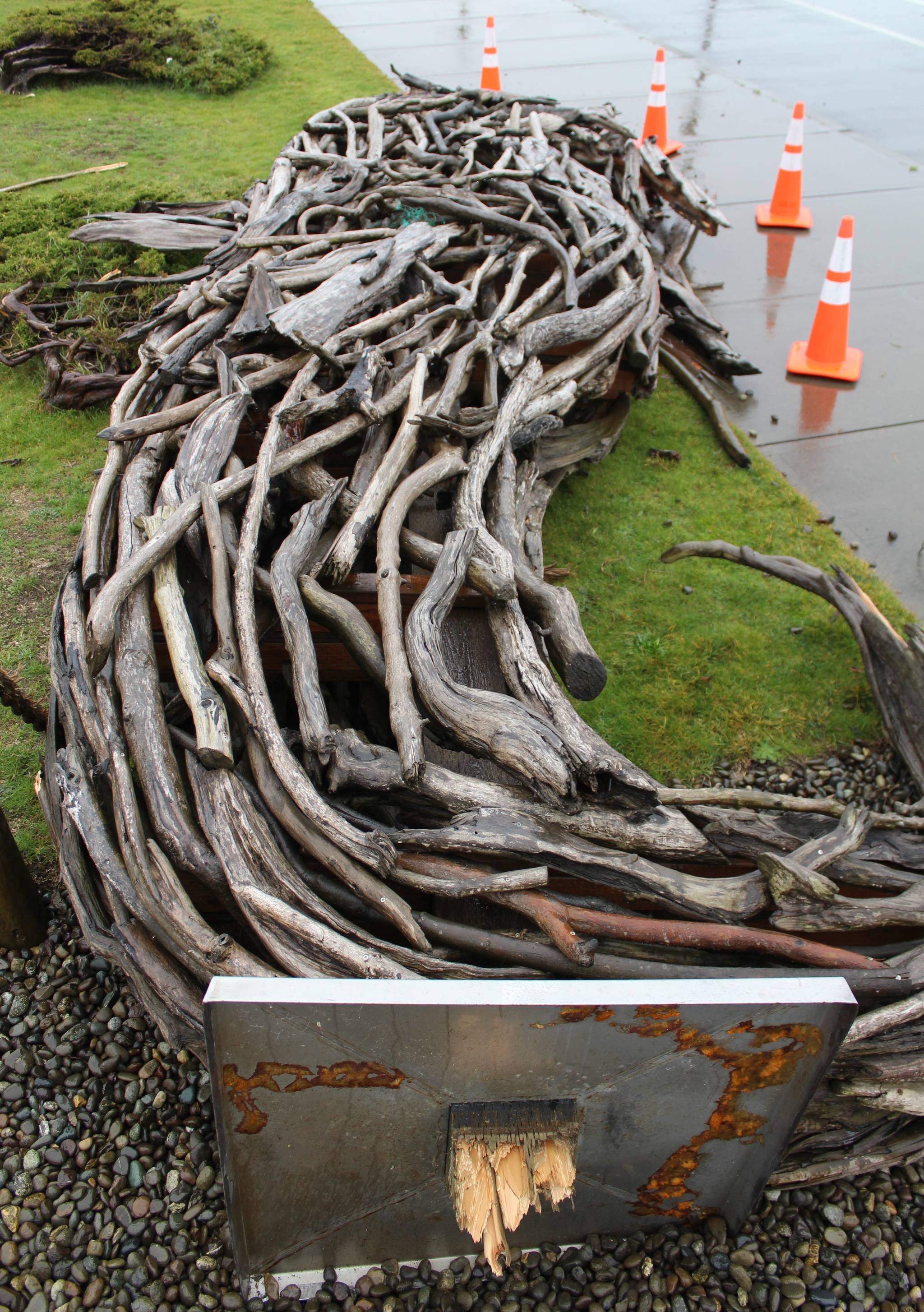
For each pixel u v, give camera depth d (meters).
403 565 3.78
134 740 2.76
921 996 2.34
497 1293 2.42
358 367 4.10
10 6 15.55
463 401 4.89
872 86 12.48
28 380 6.34
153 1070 2.81
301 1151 2.13
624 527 5.23
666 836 2.56
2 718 4.07
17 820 3.65
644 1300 2.39
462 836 2.47
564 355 5.36
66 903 3.32
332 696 3.55
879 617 4.07
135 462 3.84
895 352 6.93
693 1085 2.12
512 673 3.08
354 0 17.02
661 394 6.50
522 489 4.33
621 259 5.67
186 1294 2.37
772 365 6.77
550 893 2.48
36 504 5.23
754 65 13.36
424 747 3.00
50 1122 2.70
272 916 2.34
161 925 2.42
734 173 9.89
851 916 2.48
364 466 3.82
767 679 4.38
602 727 4.11
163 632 3.32
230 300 4.75
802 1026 1.95
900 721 3.89
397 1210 2.36
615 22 15.58
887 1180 2.66
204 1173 2.56
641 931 2.39
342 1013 1.83
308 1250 2.42
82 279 6.71
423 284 5.12
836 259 6.37
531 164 6.36
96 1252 2.42
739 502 5.43
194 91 11.99
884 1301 2.41
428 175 6.28
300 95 11.71
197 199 8.52
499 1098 2.12
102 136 10.38
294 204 5.69
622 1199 2.45
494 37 11.42
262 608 3.22
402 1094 2.05
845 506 5.39
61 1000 2.99
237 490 3.46
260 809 2.63
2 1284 2.38
